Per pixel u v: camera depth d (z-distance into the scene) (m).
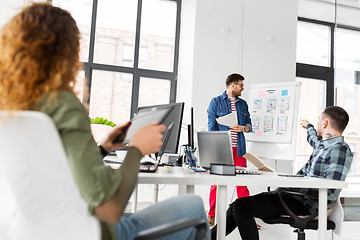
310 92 5.31
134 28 4.67
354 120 4.58
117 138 1.30
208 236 1.03
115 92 4.56
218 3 4.46
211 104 3.71
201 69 4.34
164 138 1.68
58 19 0.80
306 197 1.79
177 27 4.81
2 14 3.44
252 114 4.20
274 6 4.75
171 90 4.76
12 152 0.69
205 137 1.90
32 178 0.69
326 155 1.86
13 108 0.71
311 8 5.29
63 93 0.76
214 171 1.56
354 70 4.71
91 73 4.43
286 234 3.20
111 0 4.58
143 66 4.70
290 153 3.76
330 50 5.44
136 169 0.83
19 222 0.74
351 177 4.25
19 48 0.73
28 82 0.72
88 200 0.71
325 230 1.52
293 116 3.81
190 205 1.00
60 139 0.70
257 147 4.09
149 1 4.75
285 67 4.77
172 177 1.27
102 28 4.54
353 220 3.69
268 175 1.64
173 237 0.95
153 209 0.98
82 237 0.72
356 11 4.77
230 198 4.35
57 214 0.71
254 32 4.62
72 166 0.70
